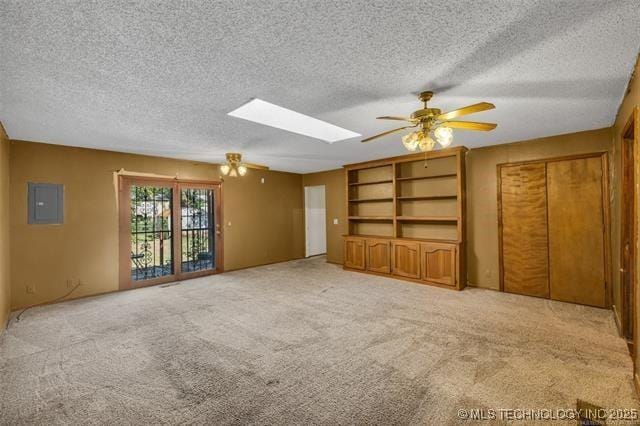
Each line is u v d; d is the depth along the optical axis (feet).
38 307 13.69
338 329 10.75
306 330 10.70
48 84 8.00
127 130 12.46
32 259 13.94
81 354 9.06
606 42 6.25
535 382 7.32
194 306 13.58
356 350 9.11
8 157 13.05
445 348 9.16
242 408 6.52
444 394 6.90
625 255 9.88
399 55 6.73
